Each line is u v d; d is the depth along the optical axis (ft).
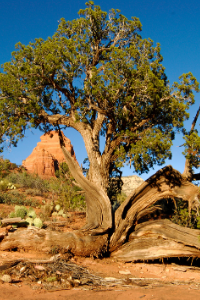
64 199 68.85
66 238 34.12
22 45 42.37
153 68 42.06
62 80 43.42
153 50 43.86
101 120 43.98
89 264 32.65
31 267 23.59
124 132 39.60
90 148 43.29
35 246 32.76
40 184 105.19
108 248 38.34
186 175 41.27
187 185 40.98
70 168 42.45
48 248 32.86
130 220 39.42
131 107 40.19
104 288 22.67
